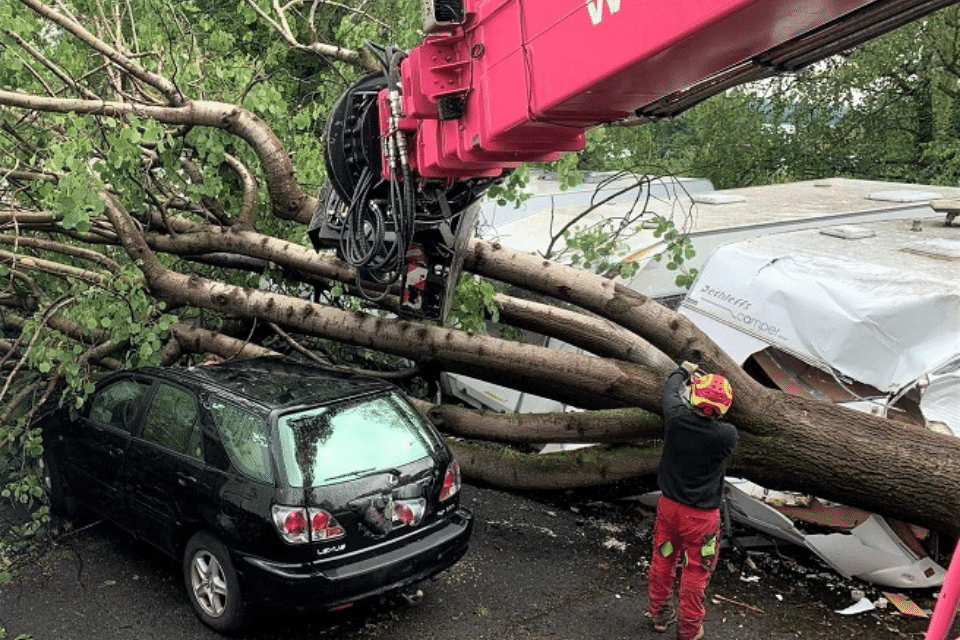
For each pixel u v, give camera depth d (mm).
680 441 5039
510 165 4270
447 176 4375
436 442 5578
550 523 6973
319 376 5879
